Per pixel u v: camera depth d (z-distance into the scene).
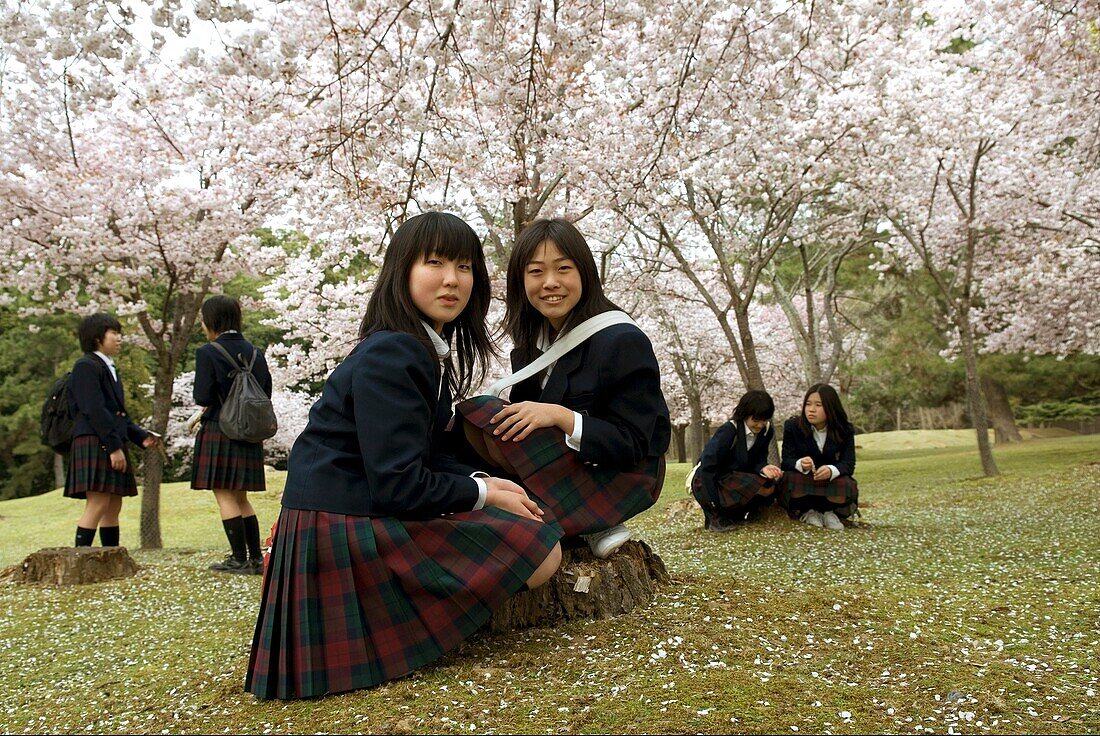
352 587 2.00
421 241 2.24
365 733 1.70
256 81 7.57
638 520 9.07
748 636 2.34
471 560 2.09
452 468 2.32
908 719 1.73
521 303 2.74
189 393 20.91
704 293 10.98
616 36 6.82
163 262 9.05
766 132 8.54
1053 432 29.64
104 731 1.86
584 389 2.48
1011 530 5.20
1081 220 12.27
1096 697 1.84
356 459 2.10
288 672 1.98
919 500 9.21
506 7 4.65
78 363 4.91
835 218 13.09
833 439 5.65
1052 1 5.71
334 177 6.99
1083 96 7.72
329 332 12.59
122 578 4.54
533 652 2.22
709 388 23.86
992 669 2.04
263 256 9.65
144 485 8.32
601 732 1.66
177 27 3.87
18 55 5.36
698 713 1.75
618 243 10.23
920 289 17.58
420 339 2.21
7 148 7.76
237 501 4.81
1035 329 15.33
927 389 19.59
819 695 1.86
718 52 6.00
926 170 12.62
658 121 7.37
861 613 2.64
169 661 2.54
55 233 8.47
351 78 7.03
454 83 4.74
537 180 8.17
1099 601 2.82
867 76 9.84
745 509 5.77
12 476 25.69
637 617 2.54
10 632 3.23
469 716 1.76
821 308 22.59
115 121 8.86
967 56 10.95
